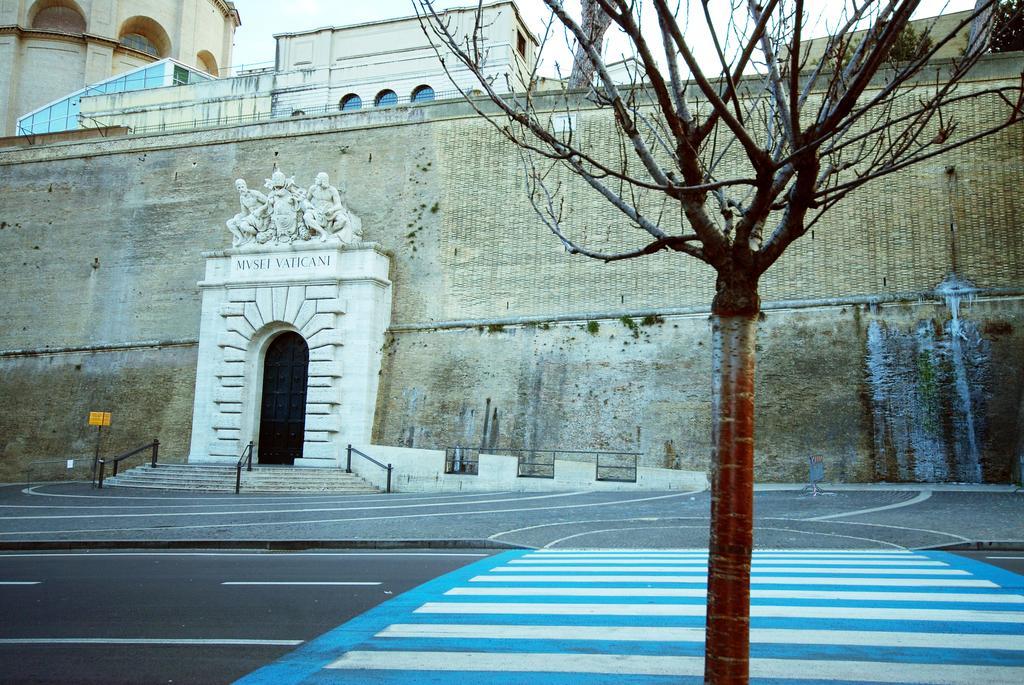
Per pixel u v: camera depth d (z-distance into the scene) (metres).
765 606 9.48
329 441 32.75
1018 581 10.84
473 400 32.19
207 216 38.31
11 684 6.99
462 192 34.44
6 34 56.91
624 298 31.25
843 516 18.03
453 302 33.62
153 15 59.78
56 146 42.06
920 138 28.61
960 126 28.28
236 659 7.68
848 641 7.97
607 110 32.53
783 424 28.02
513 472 27.91
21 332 40.66
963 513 18.14
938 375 26.75
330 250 33.84
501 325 32.62
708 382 29.16
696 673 7.06
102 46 57.84
